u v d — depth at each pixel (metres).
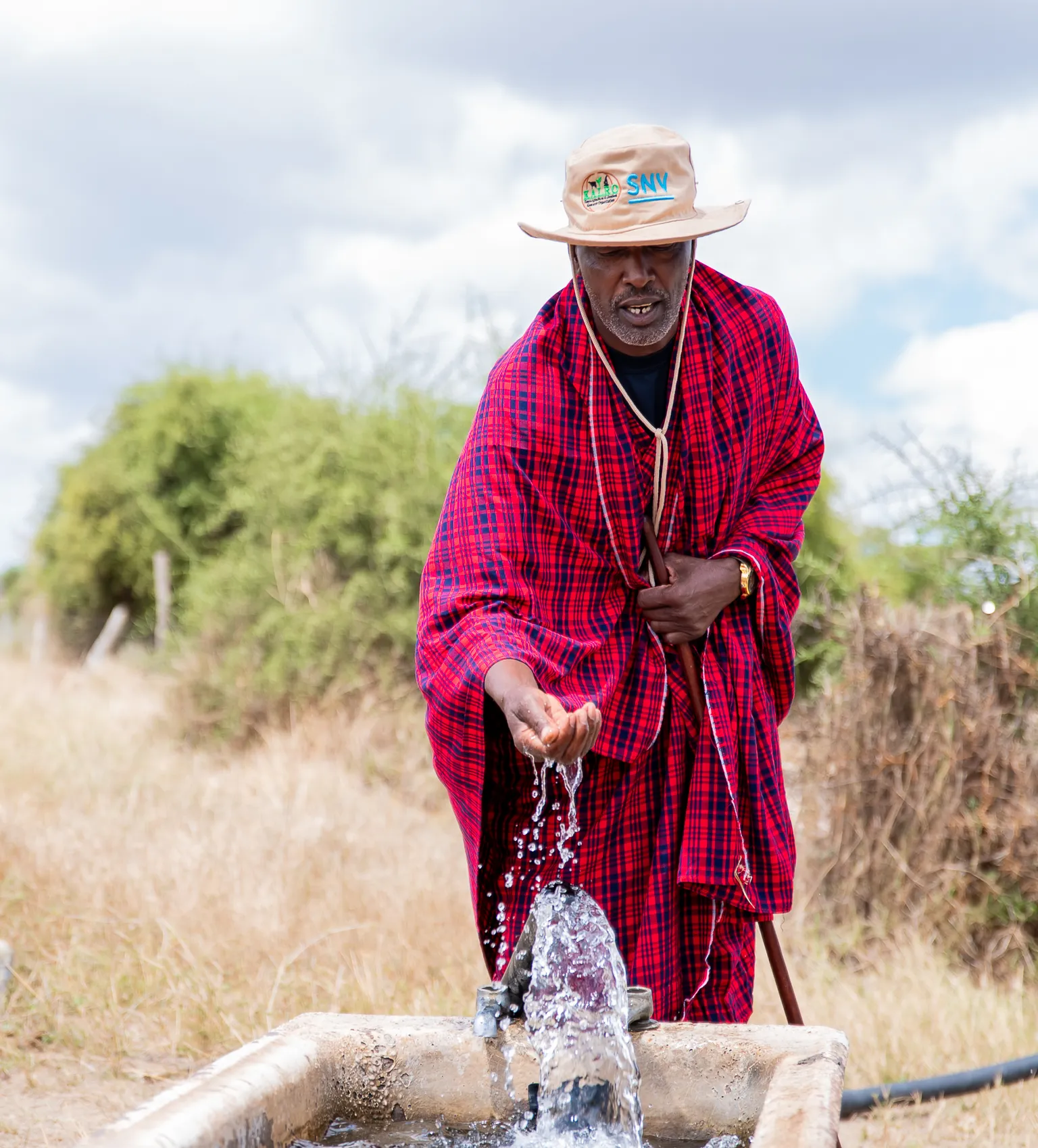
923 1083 3.57
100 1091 3.62
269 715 8.68
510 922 2.69
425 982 4.44
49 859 5.32
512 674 2.41
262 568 9.59
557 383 2.69
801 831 5.41
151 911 4.87
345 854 5.85
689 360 2.71
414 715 8.41
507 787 2.71
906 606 5.45
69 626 17.38
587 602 2.72
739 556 2.78
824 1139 1.65
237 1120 1.80
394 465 9.20
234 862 5.48
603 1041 2.11
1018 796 5.11
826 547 7.68
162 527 15.44
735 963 2.80
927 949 4.81
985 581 5.67
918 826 5.16
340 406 9.91
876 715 5.29
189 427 15.56
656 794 2.75
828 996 4.45
